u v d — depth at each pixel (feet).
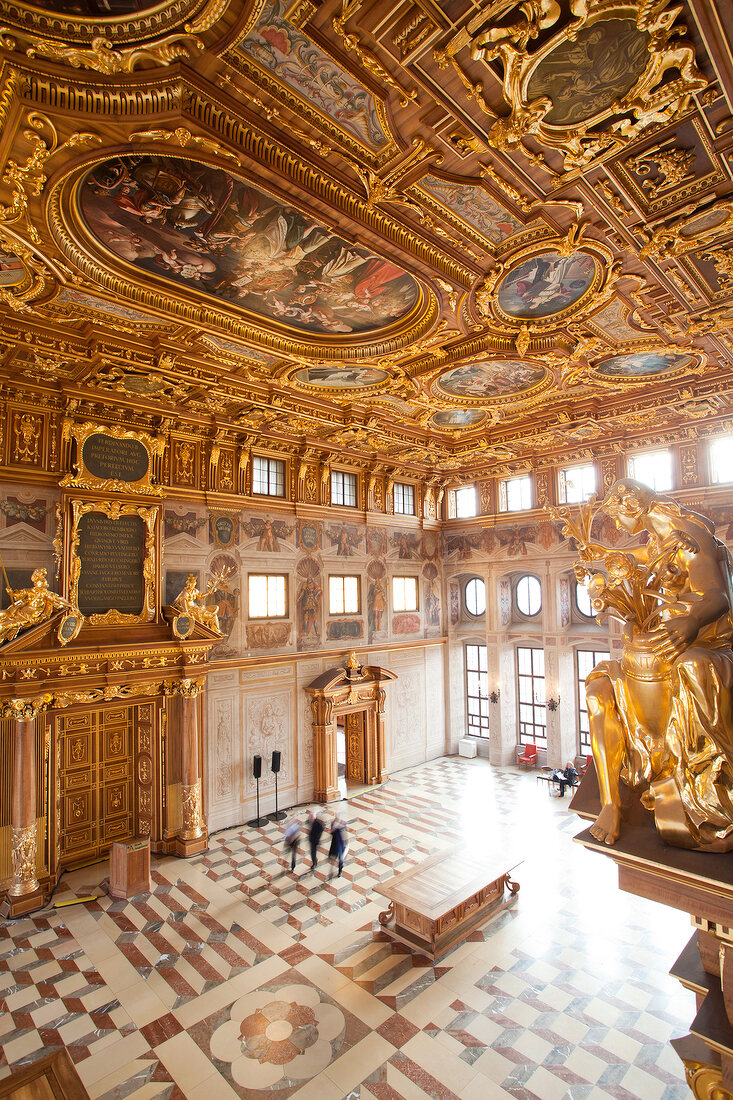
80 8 13.47
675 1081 23.57
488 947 32.91
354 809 53.78
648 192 20.54
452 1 13.14
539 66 14.61
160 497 45.57
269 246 23.52
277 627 54.24
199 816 45.27
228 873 41.34
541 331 32.22
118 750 45.37
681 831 9.98
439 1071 24.12
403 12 13.51
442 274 25.58
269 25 14.05
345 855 44.14
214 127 16.94
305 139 17.93
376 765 61.31
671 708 10.42
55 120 16.35
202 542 49.06
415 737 68.85
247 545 52.34
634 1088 23.25
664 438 52.70
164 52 14.70
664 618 11.25
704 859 9.62
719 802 9.69
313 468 58.59
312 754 56.29
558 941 33.50
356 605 62.59
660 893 10.46
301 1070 24.21
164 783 44.78
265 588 53.83
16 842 36.42
